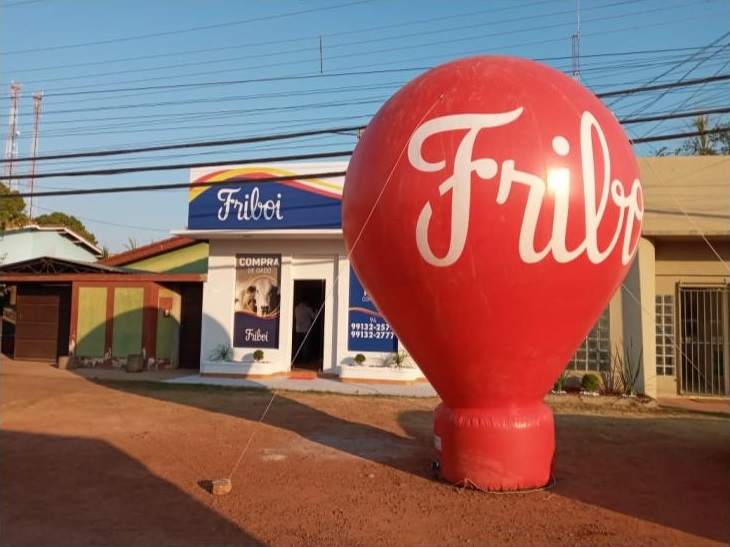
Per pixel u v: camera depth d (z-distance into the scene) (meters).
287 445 8.55
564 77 6.60
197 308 18.30
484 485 6.44
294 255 16.03
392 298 6.38
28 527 5.39
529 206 5.69
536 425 6.51
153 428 9.59
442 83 6.39
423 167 5.96
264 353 15.90
